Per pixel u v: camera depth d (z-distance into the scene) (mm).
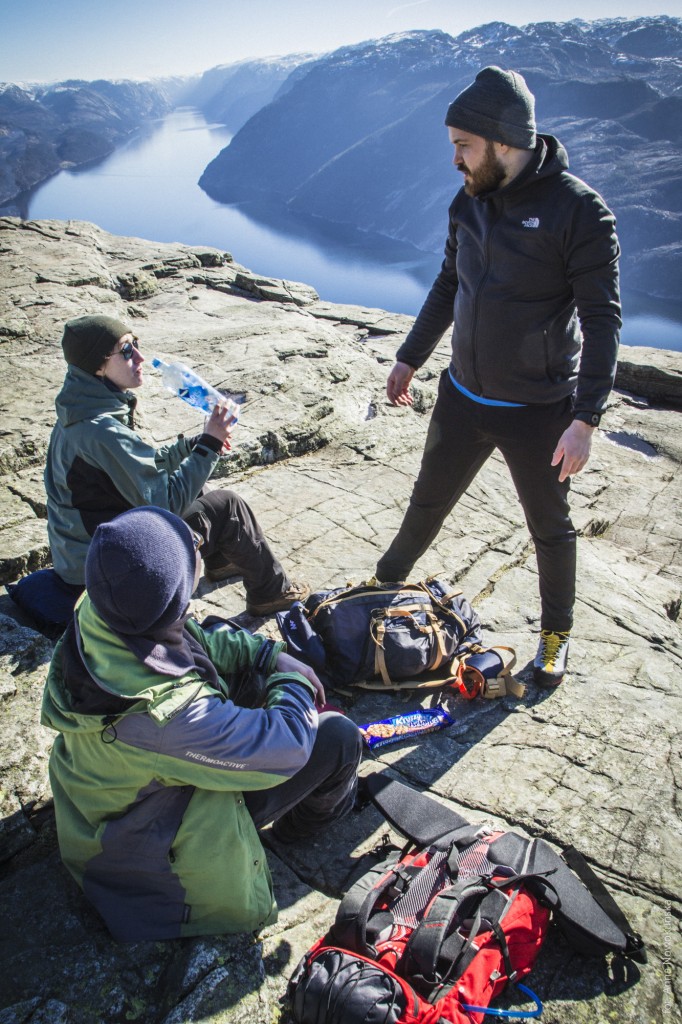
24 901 1978
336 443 5238
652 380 7664
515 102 2135
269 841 2326
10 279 7320
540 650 3096
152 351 6039
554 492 2742
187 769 1646
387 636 2955
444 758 2691
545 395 2584
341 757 2025
